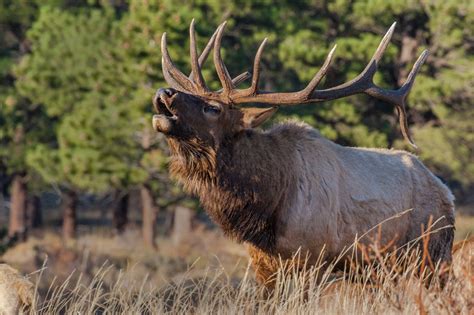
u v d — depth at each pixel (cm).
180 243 6431
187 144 1989
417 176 2292
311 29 6444
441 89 5953
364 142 5984
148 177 5975
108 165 5997
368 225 2158
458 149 6181
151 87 5844
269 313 1889
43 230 8769
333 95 2081
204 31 5756
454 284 1700
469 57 6169
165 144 6047
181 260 5450
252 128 2044
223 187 2011
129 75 5797
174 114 1958
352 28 6388
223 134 2002
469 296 1609
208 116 1983
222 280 2042
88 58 6525
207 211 2067
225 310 1878
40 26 6775
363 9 6056
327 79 6059
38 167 6356
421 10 6119
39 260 5319
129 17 6181
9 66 7325
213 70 5809
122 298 1895
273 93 2053
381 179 2209
